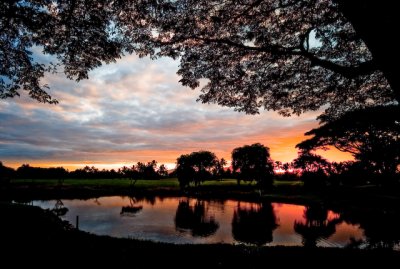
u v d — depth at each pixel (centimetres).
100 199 7238
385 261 905
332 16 777
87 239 1108
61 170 15238
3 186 8344
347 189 5219
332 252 988
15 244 955
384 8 304
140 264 820
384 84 952
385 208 3650
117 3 825
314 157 5806
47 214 1925
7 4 785
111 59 997
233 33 880
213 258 899
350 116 1083
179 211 4909
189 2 848
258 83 969
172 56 925
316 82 966
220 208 5356
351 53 910
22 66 1088
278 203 6128
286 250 1009
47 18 822
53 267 757
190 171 10362
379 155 2120
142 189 9812
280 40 891
